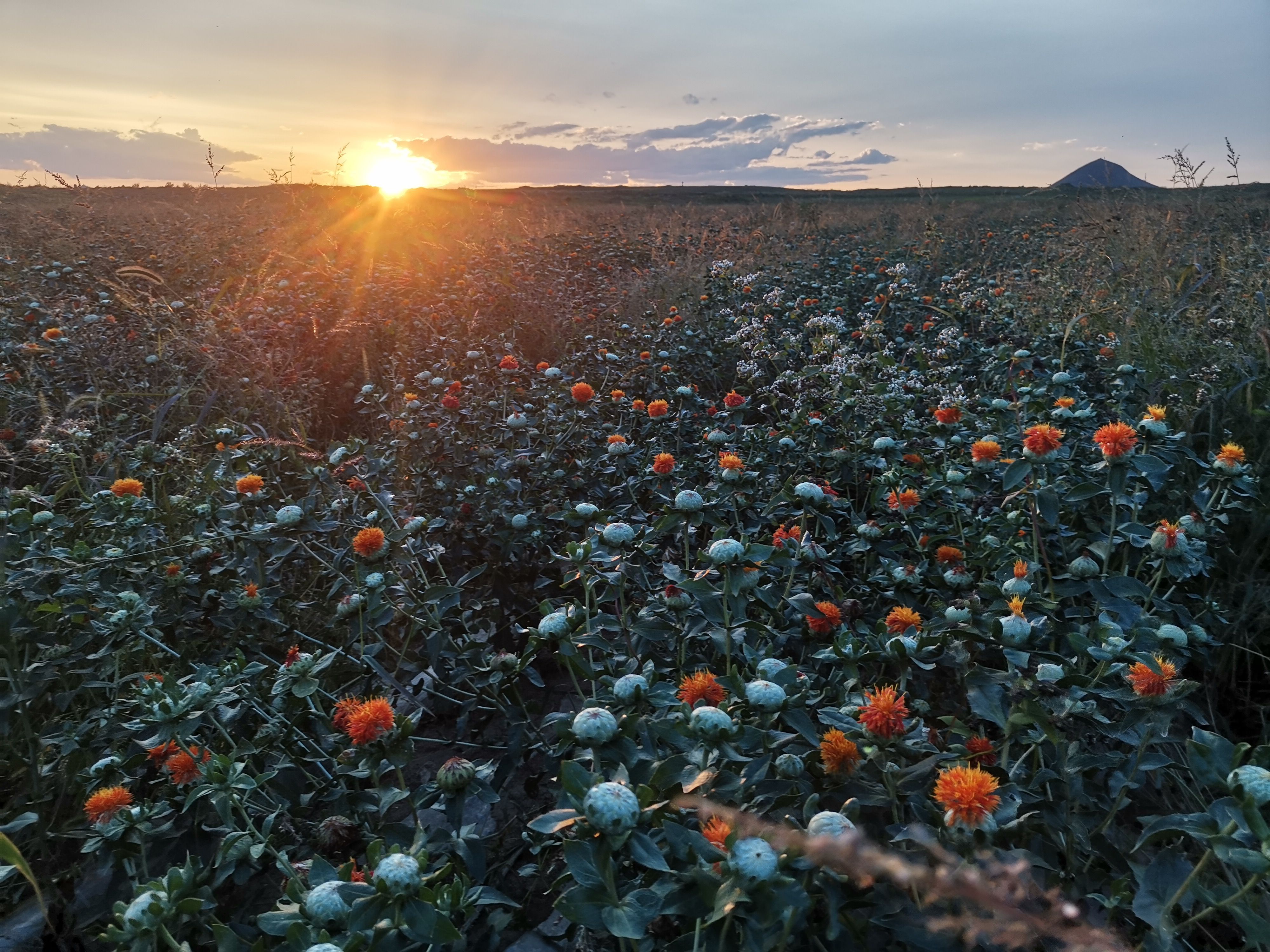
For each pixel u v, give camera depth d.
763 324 6.71
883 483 3.54
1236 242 5.91
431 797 2.11
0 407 4.89
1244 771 1.44
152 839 2.10
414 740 2.71
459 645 3.00
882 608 3.00
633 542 2.77
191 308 6.89
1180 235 6.24
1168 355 4.55
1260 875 1.42
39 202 11.80
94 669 2.73
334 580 3.63
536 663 3.53
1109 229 7.15
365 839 2.28
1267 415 3.75
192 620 3.05
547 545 3.88
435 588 2.95
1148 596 2.52
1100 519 3.50
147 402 5.35
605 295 8.82
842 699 2.25
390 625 3.27
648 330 6.98
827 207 20.61
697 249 11.21
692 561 3.72
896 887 1.66
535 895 2.34
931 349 6.29
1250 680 2.94
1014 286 7.61
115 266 8.73
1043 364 5.23
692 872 1.44
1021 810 2.01
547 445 4.58
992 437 3.84
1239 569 3.20
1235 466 2.79
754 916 1.39
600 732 1.73
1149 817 1.78
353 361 6.46
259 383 5.53
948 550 2.87
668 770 1.73
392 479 4.18
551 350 7.17
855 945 1.70
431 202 16.91
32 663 2.80
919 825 1.63
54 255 8.95
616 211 17.58
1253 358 4.28
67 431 4.02
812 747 2.08
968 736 2.06
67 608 2.89
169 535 3.41
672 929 1.75
